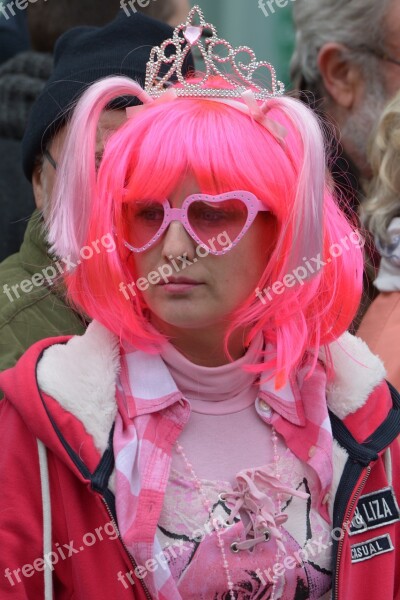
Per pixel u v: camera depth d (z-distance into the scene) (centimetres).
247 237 546
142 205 540
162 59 606
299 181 542
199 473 562
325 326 589
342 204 782
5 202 962
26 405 548
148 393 564
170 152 523
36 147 775
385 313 743
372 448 585
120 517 536
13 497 551
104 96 569
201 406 577
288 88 1023
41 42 1008
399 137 775
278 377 565
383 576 591
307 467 579
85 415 548
